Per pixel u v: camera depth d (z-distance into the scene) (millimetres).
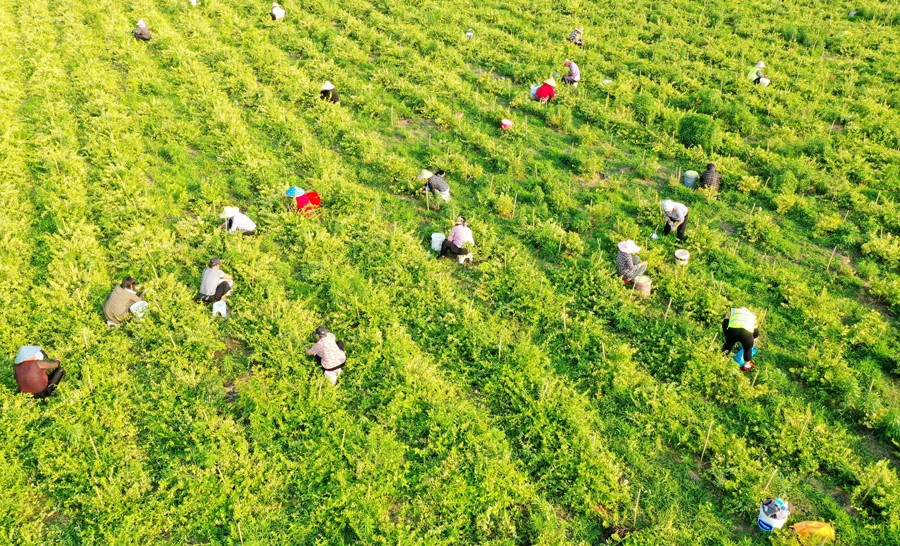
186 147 18906
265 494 10000
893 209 16484
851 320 13641
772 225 16234
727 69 23844
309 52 24000
